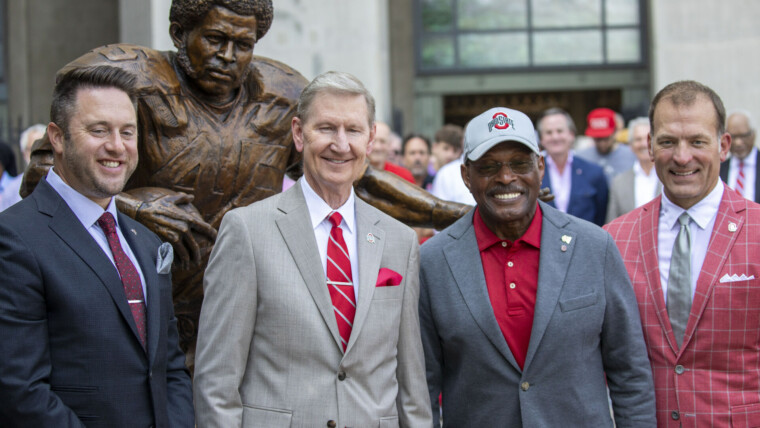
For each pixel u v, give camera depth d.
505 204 2.85
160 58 3.24
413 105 15.24
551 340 2.78
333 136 2.66
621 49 14.35
